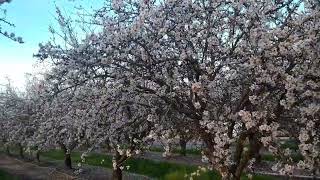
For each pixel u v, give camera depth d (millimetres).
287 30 8320
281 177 14719
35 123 25141
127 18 9719
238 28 9352
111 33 9375
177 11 9320
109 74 9828
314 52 8172
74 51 9461
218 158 9242
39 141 22469
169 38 9641
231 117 9133
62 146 24672
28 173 29578
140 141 11930
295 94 8469
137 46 9648
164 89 9477
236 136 9477
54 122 17438
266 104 8664
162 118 9977
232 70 9492
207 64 9516
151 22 9312
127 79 9789
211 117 9344
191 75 9828
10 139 33125
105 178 22547
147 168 23297
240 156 9391
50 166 31312
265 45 8258
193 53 9383
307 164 8250
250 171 11008
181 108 9625
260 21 8672
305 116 8453
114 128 12055
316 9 8227
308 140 8414
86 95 11289
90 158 30375
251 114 8586
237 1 8828
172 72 9695
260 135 8945
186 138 10156
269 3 8766
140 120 11414
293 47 7902
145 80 9797
